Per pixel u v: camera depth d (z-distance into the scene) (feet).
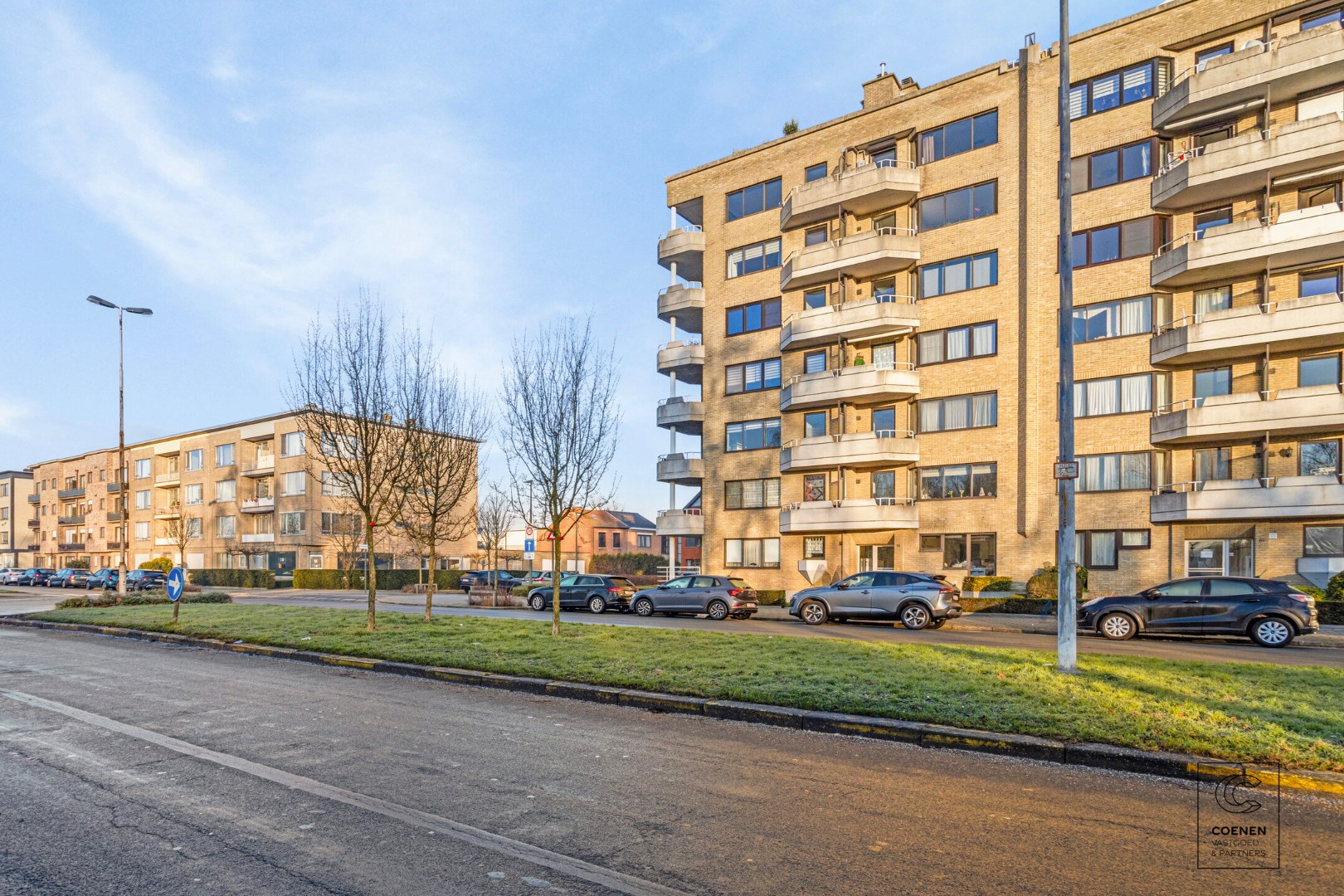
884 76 95.96
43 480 256.52
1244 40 72.49
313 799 17.29
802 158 99.96
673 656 35.17
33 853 14.25
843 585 66.03
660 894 12.67
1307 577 66.49
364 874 13.35
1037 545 78.28
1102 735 21.16
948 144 88.17
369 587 48.06
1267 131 67.15
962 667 31.55
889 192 88.79
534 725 24.93
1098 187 78.18
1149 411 74.28
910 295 89.71
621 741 22.86
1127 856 14.20
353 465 53.88
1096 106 78.84
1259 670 31.45
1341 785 17.76
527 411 53.11
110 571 147.54
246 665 38.37
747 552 101.09
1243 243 66.69
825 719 24.18
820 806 16.94
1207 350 68.69
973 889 12.82
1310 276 68.08
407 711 26.99
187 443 194.90
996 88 84.94
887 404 90.74
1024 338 80.38
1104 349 76.84
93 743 22.20
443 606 94.63
